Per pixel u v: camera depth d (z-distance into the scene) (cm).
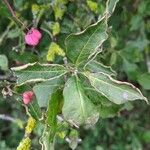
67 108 20
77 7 30
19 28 31
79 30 30
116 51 34
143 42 37
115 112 25
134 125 48
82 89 21
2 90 25
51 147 22
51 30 30
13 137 46
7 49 33
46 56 29
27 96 24
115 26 32
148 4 35
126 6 36
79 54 22
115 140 49
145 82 30
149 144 52
